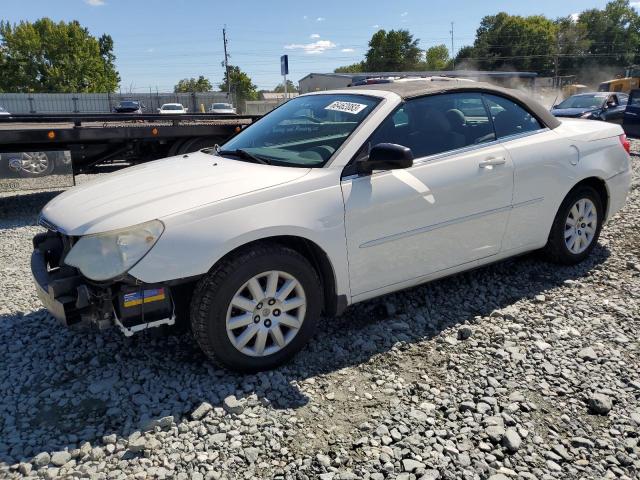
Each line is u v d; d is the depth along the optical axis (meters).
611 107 19.36
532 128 4.41
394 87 4.00
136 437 2.64
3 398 3.04
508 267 4.84
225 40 70.69
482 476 2.41
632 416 2.80
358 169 3.45
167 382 3.16
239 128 9.38
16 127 8.72
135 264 2.86
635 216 6.55
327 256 3.33
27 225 7.33
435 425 2.75
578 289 4.39
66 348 3.60
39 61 70.56
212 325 3.01
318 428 2.75
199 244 2.92
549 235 4.61
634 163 11.20
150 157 9.27
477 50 100.62
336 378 3.21
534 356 3.38
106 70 83.44
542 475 2.41
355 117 3.69
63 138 7.97
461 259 3.98
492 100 4.23
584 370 3.22
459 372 3.24
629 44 104.81
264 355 3.21
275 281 3.17
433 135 3.84
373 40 98.88
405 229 3.61
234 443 2.61
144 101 48.75
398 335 3.70
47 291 3.04
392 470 2.44
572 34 98.94
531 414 2.84
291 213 3.17
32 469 2.47
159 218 2.92
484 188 3.93
